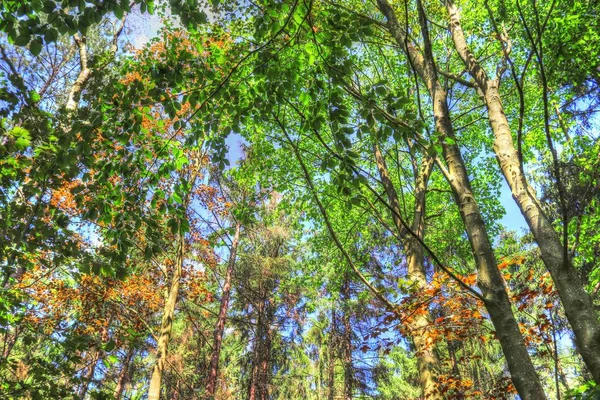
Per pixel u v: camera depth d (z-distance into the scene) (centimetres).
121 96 389
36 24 300
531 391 249
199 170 1095
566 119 869
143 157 418
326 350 1794
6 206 402
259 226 1514
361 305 1577
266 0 358
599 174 396
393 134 345
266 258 1577
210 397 1164
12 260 424
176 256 1063
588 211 757
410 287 518
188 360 1592
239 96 424
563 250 290
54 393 401
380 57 1041
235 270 1595
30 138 364
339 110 355
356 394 1708
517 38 911
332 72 362
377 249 1580
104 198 411
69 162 376
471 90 1152
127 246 413
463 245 1441
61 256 421
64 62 1055
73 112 390
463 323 519
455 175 352
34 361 415
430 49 385
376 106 338
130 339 474
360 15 387
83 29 306
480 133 1307
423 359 586
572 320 275
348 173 353
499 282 296
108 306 1059
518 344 269
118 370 1152
